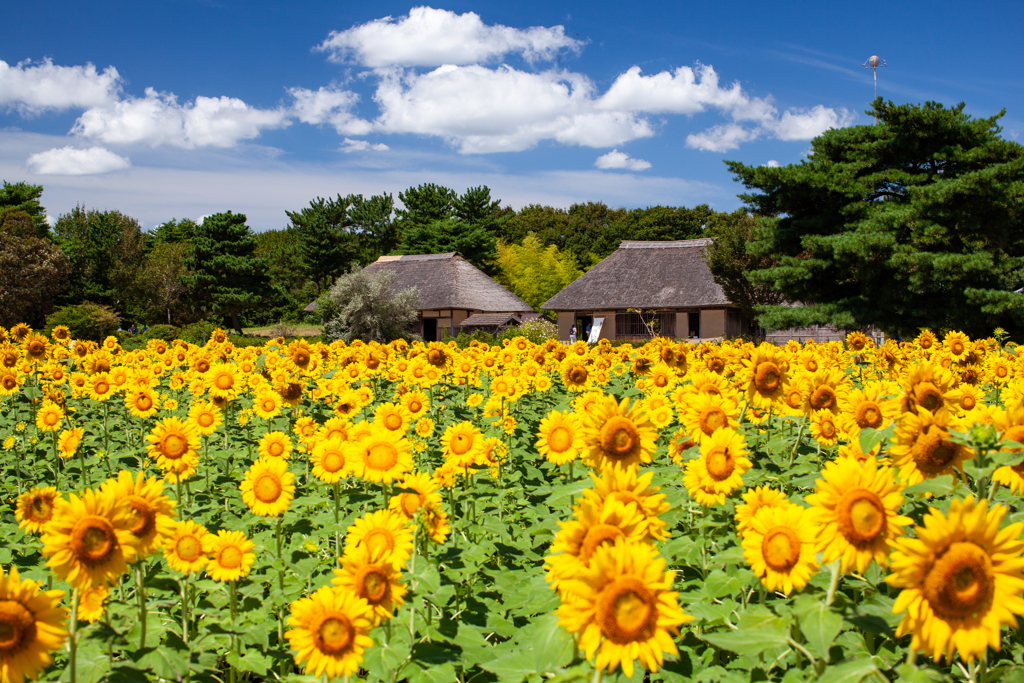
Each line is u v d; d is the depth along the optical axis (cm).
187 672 283
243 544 317
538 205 8712
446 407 790
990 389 789
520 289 6881
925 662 267
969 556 188
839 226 2764
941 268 2306
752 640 223
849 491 219
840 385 466
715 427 391
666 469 398
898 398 354
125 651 274
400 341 1233
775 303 3419
